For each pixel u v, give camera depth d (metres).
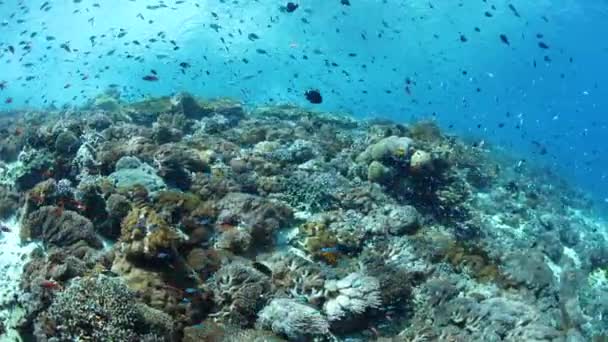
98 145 11.45
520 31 40.09
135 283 6.77
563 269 12.30
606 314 10.42
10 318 6.81
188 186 10.62
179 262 7.39
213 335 6.42
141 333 5.86
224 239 8.69
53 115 19.61
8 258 8.12
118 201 8.71
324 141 15.68
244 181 11.23
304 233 9.62
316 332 6.68
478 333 7.67
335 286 7.61
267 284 7.55
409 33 38.16
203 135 14.41
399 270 8.59
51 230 8.33
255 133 15.56
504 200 16.34
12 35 30.02
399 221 10.59
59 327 5.74
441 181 12.10
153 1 31.55
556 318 8.86
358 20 36.38
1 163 12.29
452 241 10.48
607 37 42.31
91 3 30.62
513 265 10.27
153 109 17.73
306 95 10.30
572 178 28.22
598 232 17.94
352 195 11.27
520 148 31.30
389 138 12.52
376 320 7.68
